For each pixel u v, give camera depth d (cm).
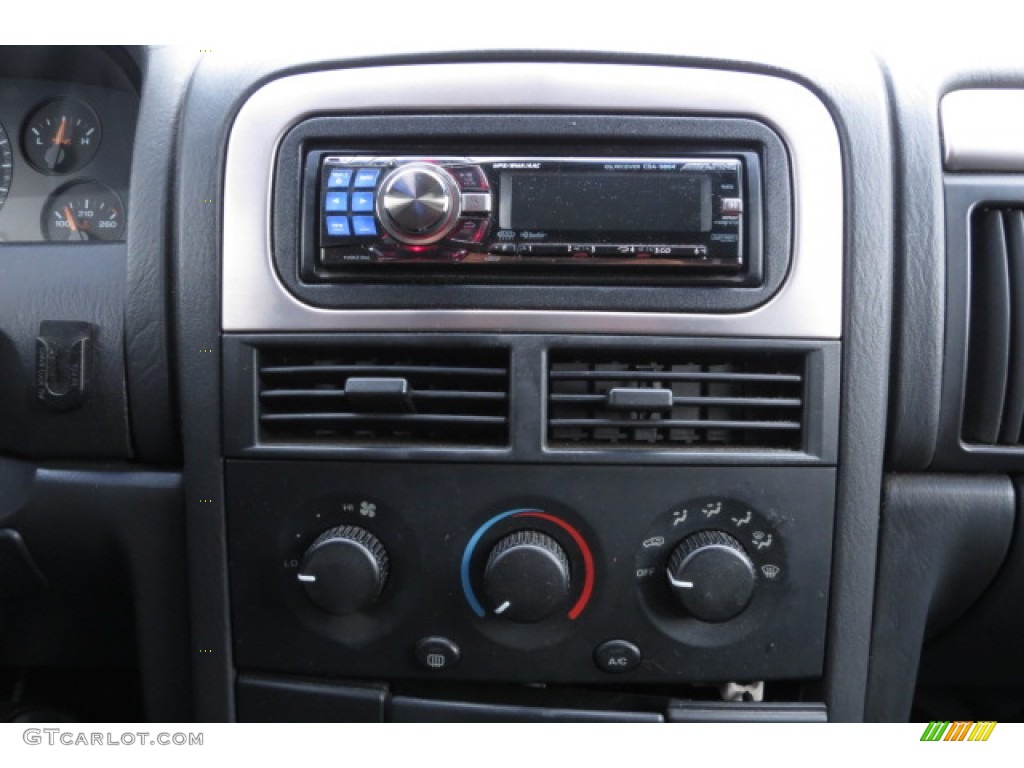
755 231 69
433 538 72
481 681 76
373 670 76
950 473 78
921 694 113
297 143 71
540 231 69
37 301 81
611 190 69
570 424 70
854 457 71
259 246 71
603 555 72
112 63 91
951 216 75
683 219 69
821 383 70
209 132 72
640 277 69
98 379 80
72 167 96
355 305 70
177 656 84
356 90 70
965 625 88
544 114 69
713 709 76
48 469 83
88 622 97
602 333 69
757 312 69
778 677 74
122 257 81
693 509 71
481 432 72
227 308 72
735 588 69
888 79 75
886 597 78
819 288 69
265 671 78
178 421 79
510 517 72
